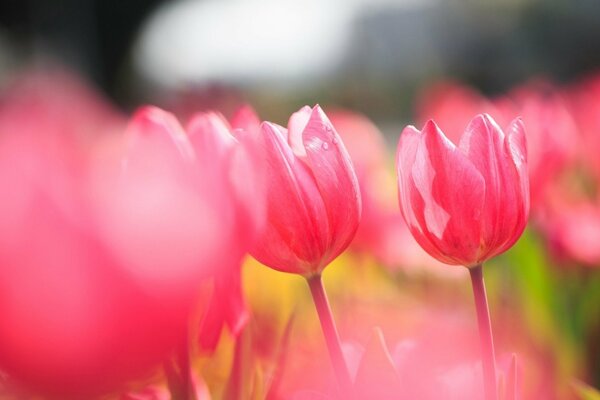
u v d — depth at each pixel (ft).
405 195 2.56
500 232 2.51
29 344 1.89
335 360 2.47
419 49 49.24
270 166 2.45
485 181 2.51
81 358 1.91
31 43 52.54
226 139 2.21
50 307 1.89
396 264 5.04
